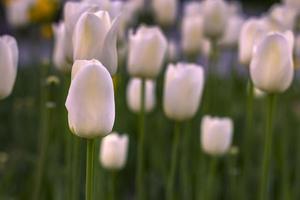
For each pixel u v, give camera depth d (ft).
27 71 36.65
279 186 24.02
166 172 24.14
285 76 13.38
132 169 27.35
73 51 12.35
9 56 12.51
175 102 16.22
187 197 21.08
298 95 33.55
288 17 24.75
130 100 19.79
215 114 27.81
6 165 25.17
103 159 17.58
